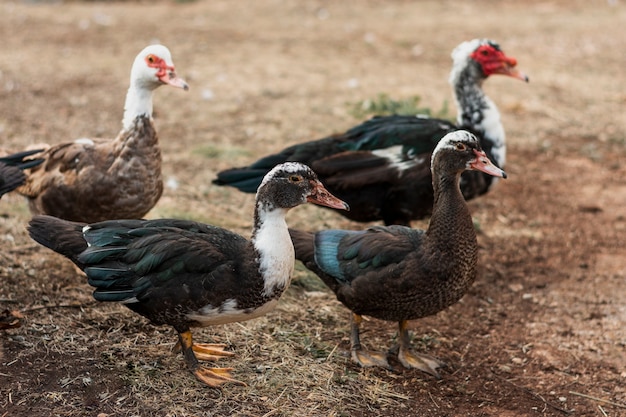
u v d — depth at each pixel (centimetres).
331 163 848
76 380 648
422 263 675
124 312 762
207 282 628
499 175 675
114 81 1521
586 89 1589
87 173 778
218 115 1354
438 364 736
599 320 845
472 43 941
